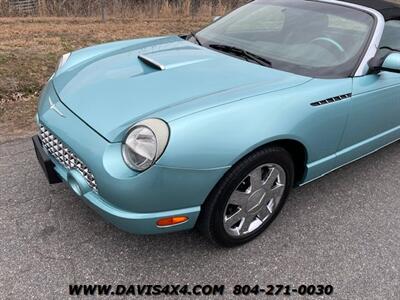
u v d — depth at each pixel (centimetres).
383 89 297
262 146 230
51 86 279
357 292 234
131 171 204
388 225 292
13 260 239
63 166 242
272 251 259
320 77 273
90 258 245
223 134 212
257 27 330
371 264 255
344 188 333
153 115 214
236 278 238
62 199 293
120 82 253
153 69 268
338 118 269
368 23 309
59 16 1061
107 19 1012
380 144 338
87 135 220
